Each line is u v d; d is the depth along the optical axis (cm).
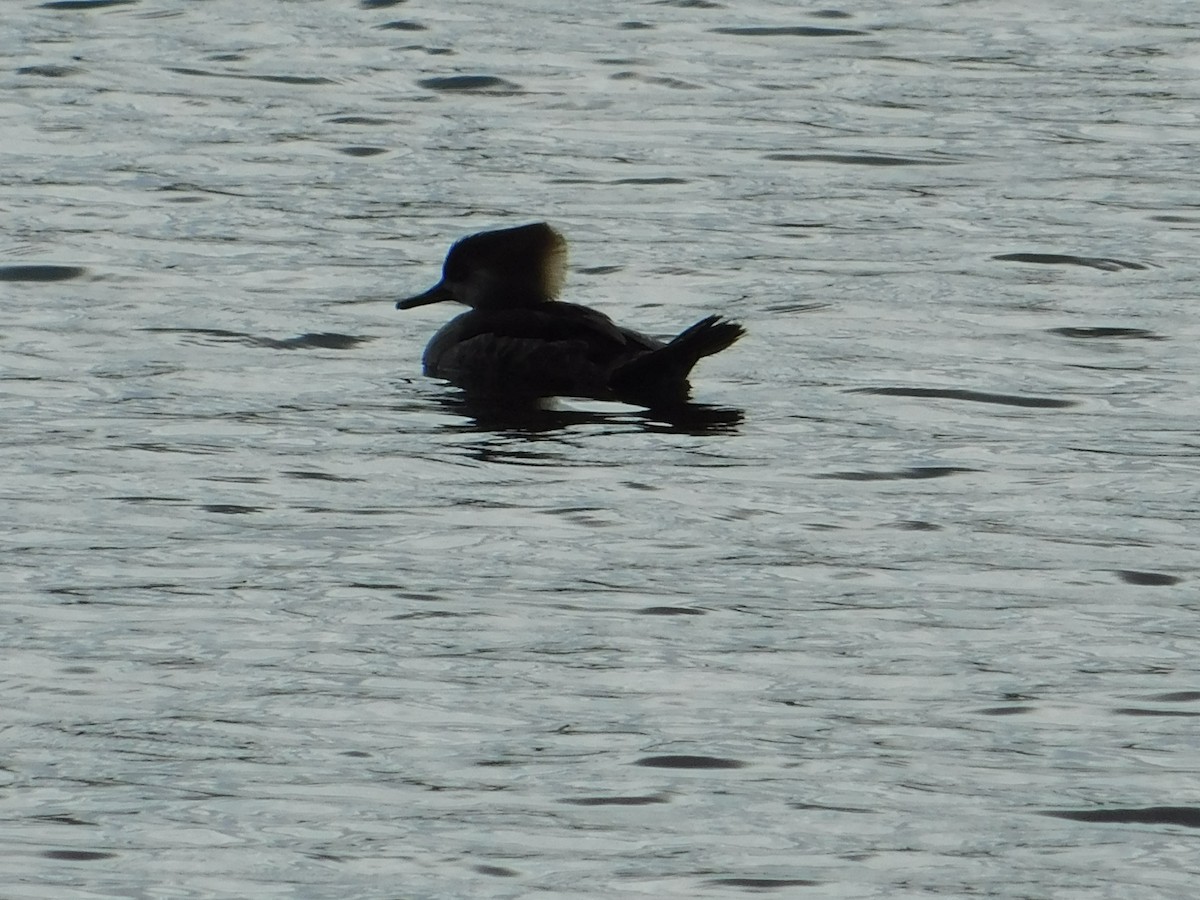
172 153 5041
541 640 2636
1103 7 6538
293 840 2142
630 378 3600
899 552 2931
